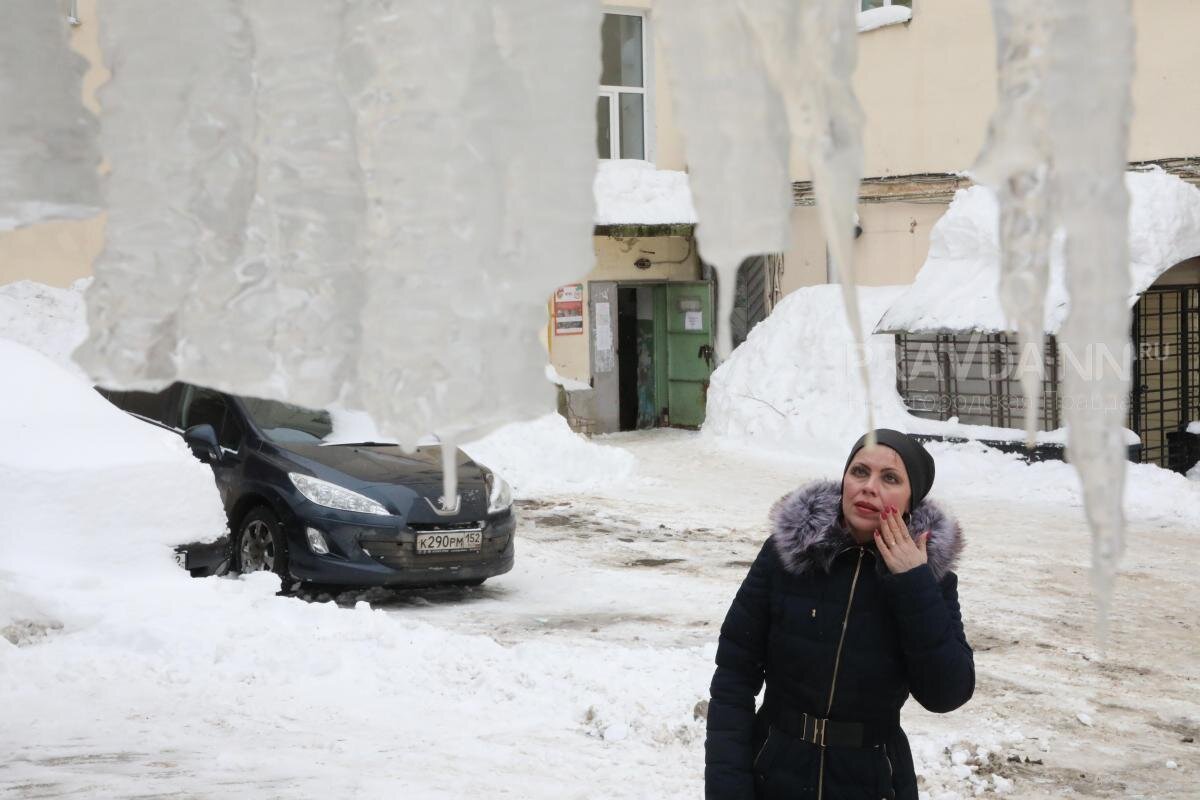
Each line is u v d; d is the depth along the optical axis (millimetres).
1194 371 17656
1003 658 8547
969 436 17500
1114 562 965
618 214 19688
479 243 1073
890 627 2971
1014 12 950
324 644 7730
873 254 20031
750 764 3033
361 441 10266
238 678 7234
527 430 17734
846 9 957
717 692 3092
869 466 3006
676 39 996
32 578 7891
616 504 15312
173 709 6699
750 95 986
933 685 2904
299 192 1066
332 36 1064
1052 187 952
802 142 958
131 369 1056
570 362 21703
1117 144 945
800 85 958
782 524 3025
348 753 6121
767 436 20141
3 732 6223
